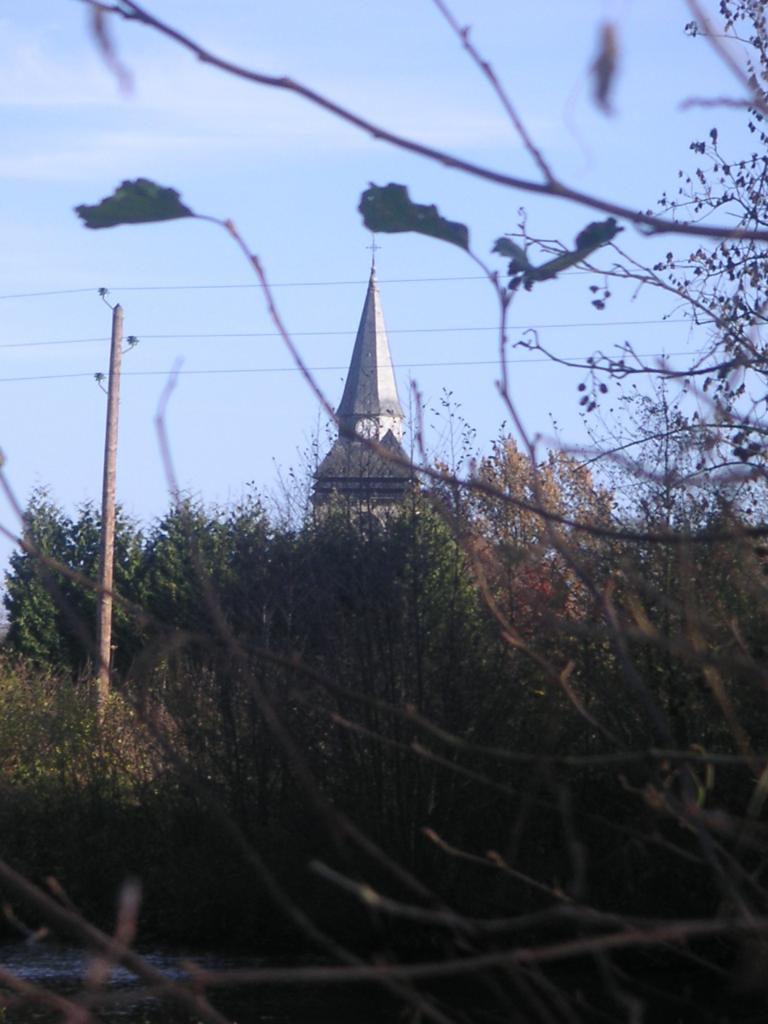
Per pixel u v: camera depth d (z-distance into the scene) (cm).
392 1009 2759
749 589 827
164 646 614
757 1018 1018
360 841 540
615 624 661
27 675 4728
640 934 498
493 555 860
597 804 2625
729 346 1112
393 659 3183
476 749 635
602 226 644
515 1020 650
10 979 499
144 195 576
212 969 3044
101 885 3653
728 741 2294
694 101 578
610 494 2031
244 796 3406
